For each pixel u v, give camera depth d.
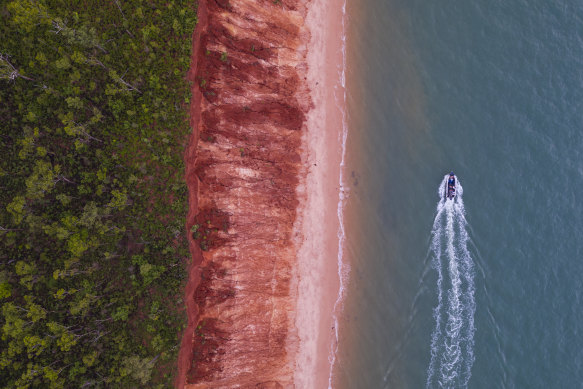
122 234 40.47
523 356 46.72
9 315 36.41
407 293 48.06
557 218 48.44
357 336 47.72
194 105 42.56
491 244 48.38
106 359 39.16
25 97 38.81
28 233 38.56
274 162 46.69
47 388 37.47
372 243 48.72
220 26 42.84
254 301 44.19
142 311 40.56
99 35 39.91
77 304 38.41
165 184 41.59
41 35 38.91
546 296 47.59
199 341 42.03
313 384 46.81
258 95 45.75
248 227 44.47
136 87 40.84
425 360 47.06
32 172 38.91
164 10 41.44
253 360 43.97
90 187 39.97
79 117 39.75
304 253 47.72
